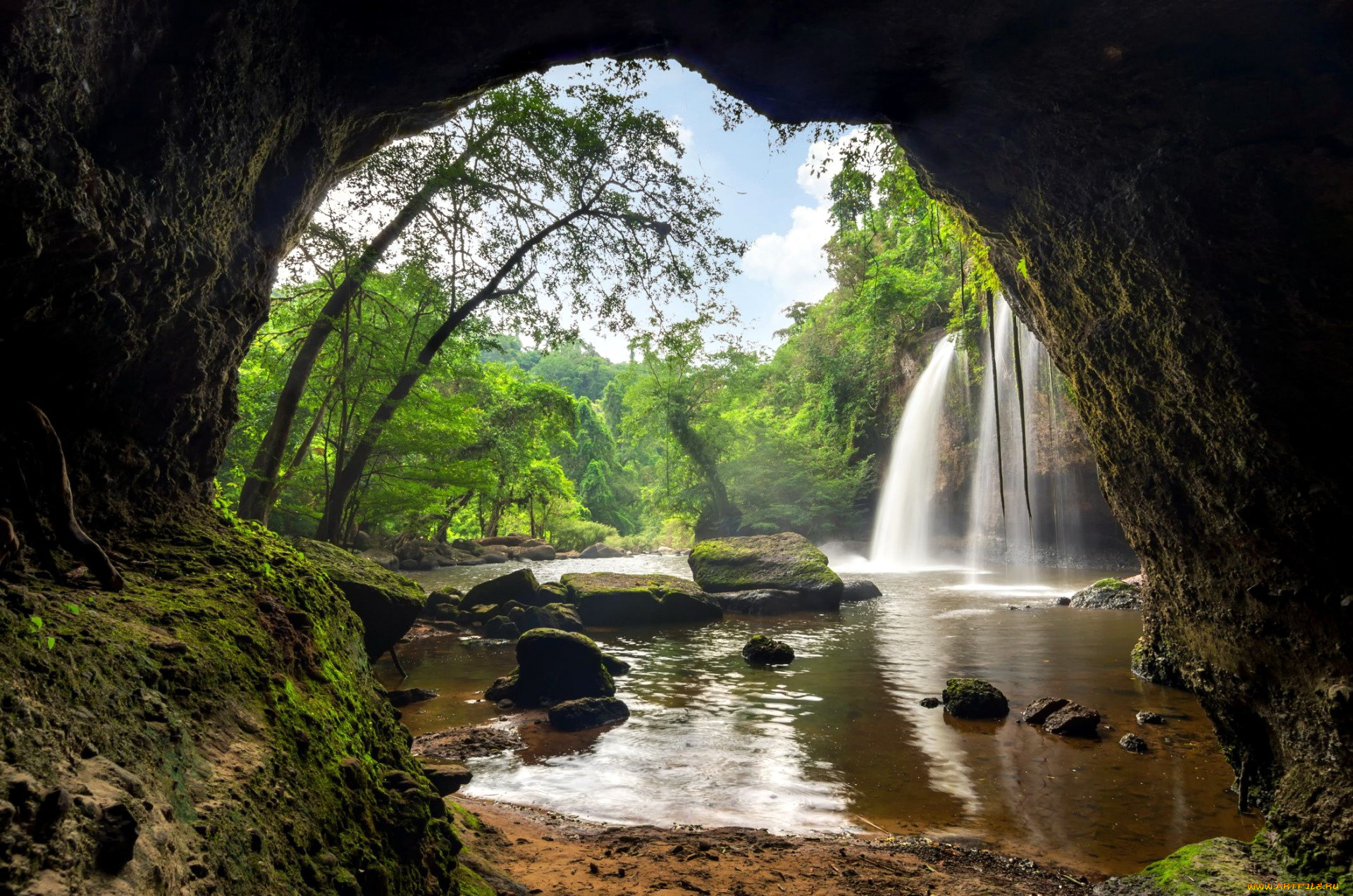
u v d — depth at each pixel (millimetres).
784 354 52250
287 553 4484
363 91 5254
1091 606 17266
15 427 3055
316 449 20094
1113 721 8242
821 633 14562
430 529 33875
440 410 16781
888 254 41125
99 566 2795
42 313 3021
